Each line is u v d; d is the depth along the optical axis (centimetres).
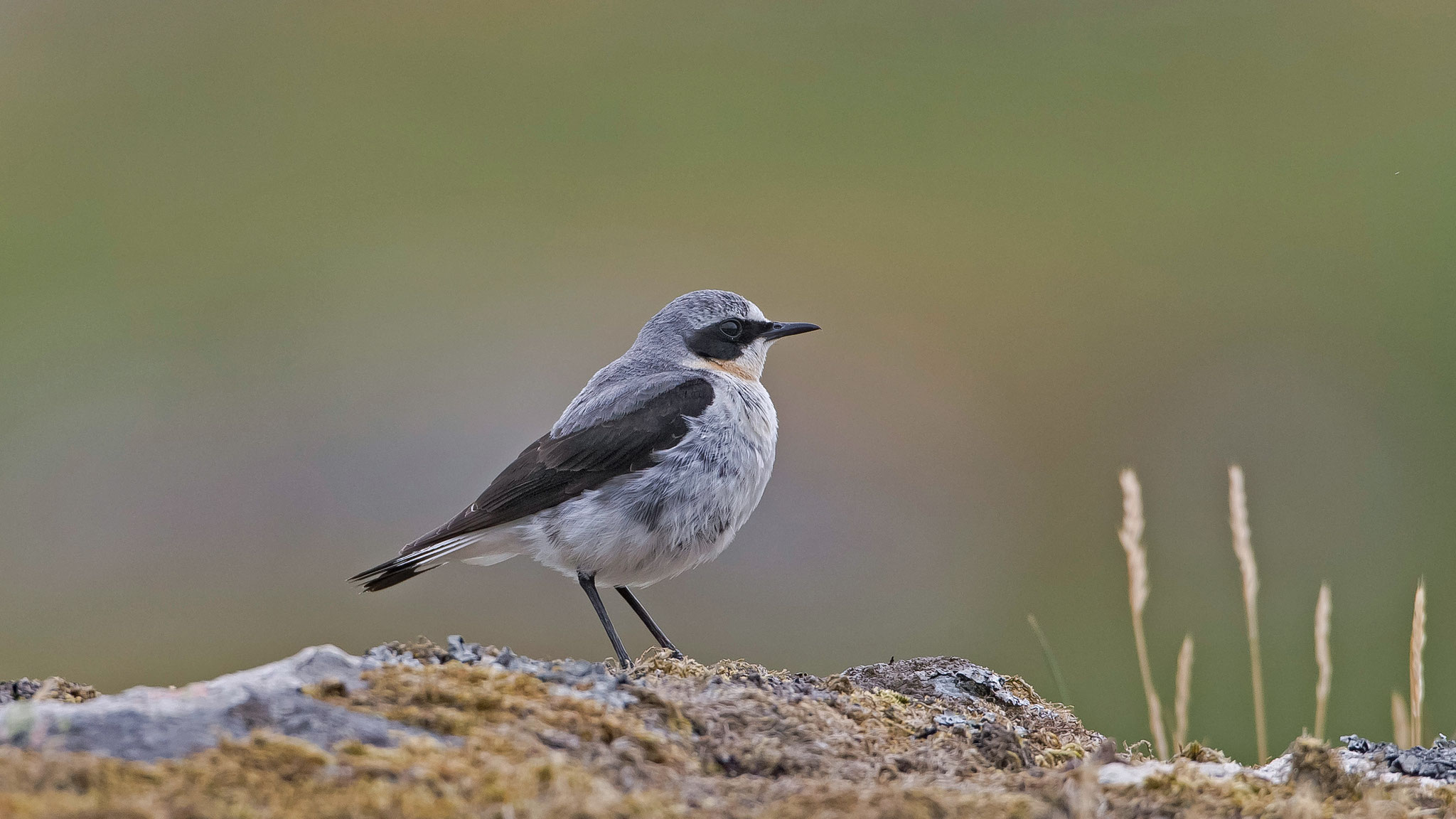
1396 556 1489
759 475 818
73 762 365
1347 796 456
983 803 404
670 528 786
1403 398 1933
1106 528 1692
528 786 380
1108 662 1310
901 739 503
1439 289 2195
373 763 384
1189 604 1417
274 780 371
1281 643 1272
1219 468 1820
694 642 1497
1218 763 505
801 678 580
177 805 352
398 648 494
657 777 414
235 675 438
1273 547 1552
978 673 630
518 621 1495
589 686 473
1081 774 421
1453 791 468
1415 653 611
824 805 392
